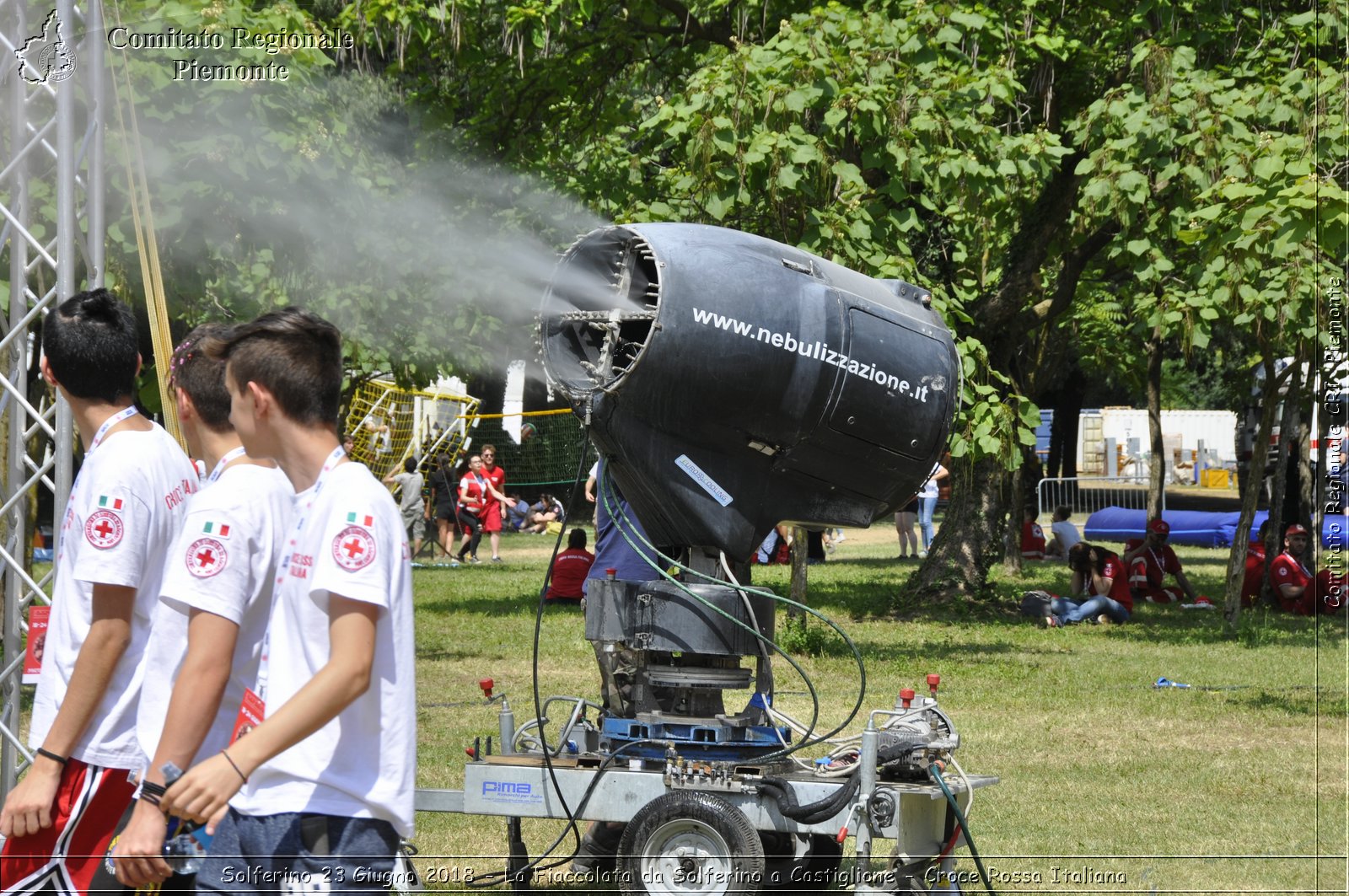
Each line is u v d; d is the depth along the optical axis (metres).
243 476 5.11
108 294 6.15
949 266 22.52
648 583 7.80
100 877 5.77
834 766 7.97
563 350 7.75
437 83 21.58
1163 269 18.28
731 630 7.75
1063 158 21.64
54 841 5.80
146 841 4.69
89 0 8.73
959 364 8.29
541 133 22.34
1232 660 19.17
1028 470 40.06
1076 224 20.08
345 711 4.77
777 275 7.57
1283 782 11.37
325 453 4.96
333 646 4.64
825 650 19.66
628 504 8.09
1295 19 19.08
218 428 5.82
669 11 21.83
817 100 16.70
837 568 33.47
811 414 7.54
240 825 4.80
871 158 16.94
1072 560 25.66
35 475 8.60
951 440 18.19
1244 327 17.00
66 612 5.97
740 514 7.71
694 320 7.27
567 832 8.06
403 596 4.83
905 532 36.75
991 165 17.34
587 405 7.49
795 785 7.42
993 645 20.72
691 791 7.38
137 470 5.86
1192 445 76.19
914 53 17.70
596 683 16.05
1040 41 19.30
